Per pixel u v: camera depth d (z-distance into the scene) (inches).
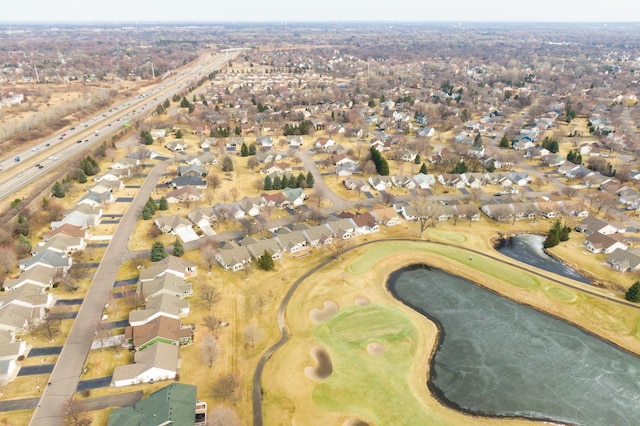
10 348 2819.9
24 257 3976.4
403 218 5059.1
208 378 2736.2
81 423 2395.4
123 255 4097.0
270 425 2439.7
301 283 3752.5
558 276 3971.5
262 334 3134.8
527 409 2667.3
